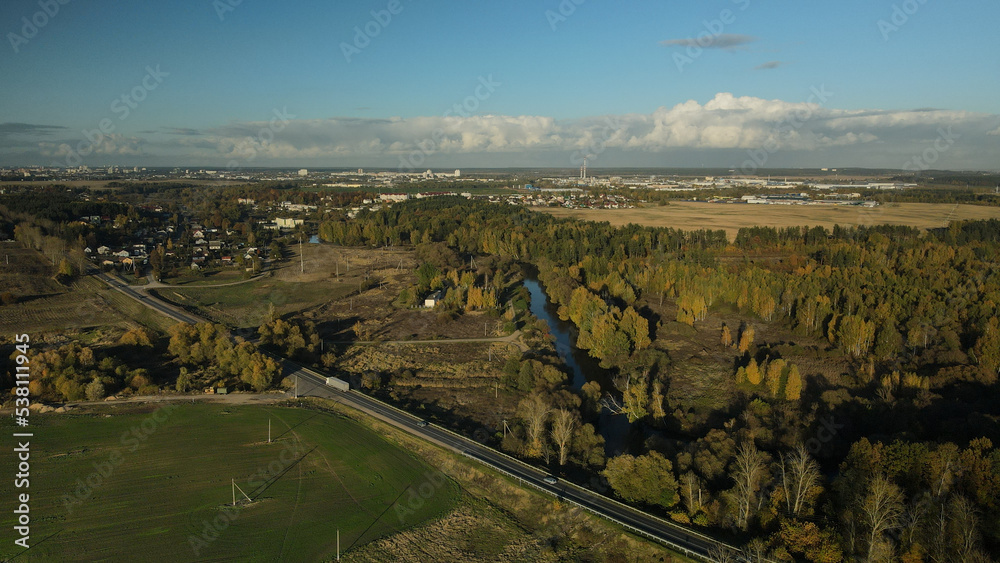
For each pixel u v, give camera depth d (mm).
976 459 77438
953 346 133125
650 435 105562
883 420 101062
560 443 92062
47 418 106000
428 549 73875
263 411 110312
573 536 77312
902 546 67500
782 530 70562
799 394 114688
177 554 70375
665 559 70938
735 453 87875
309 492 84375
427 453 96188
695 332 161625
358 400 115938
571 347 159875
